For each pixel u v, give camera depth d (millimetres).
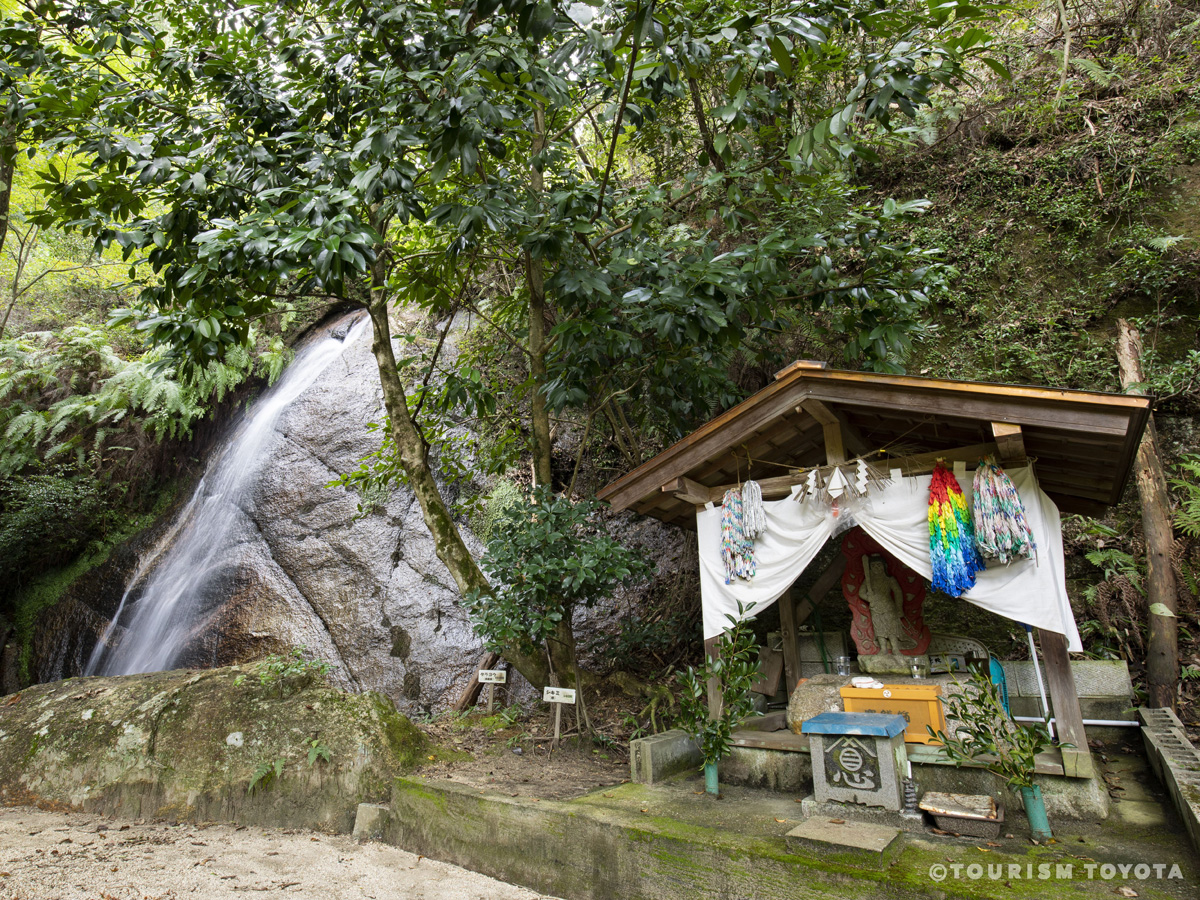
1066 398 3914
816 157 6410
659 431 8109
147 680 6375
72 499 12891
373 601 9477
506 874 4355
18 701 6484
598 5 4020
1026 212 8859
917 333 6652
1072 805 4016
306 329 15273
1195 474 6473
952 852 3545
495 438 9336
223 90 6051
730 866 3604
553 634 6406
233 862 4434
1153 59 8672
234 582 10258
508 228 5766
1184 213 7949
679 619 7977
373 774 5328
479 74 4680
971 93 9883
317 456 11086
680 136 7820
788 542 5082
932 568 4422
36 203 10156
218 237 5008
